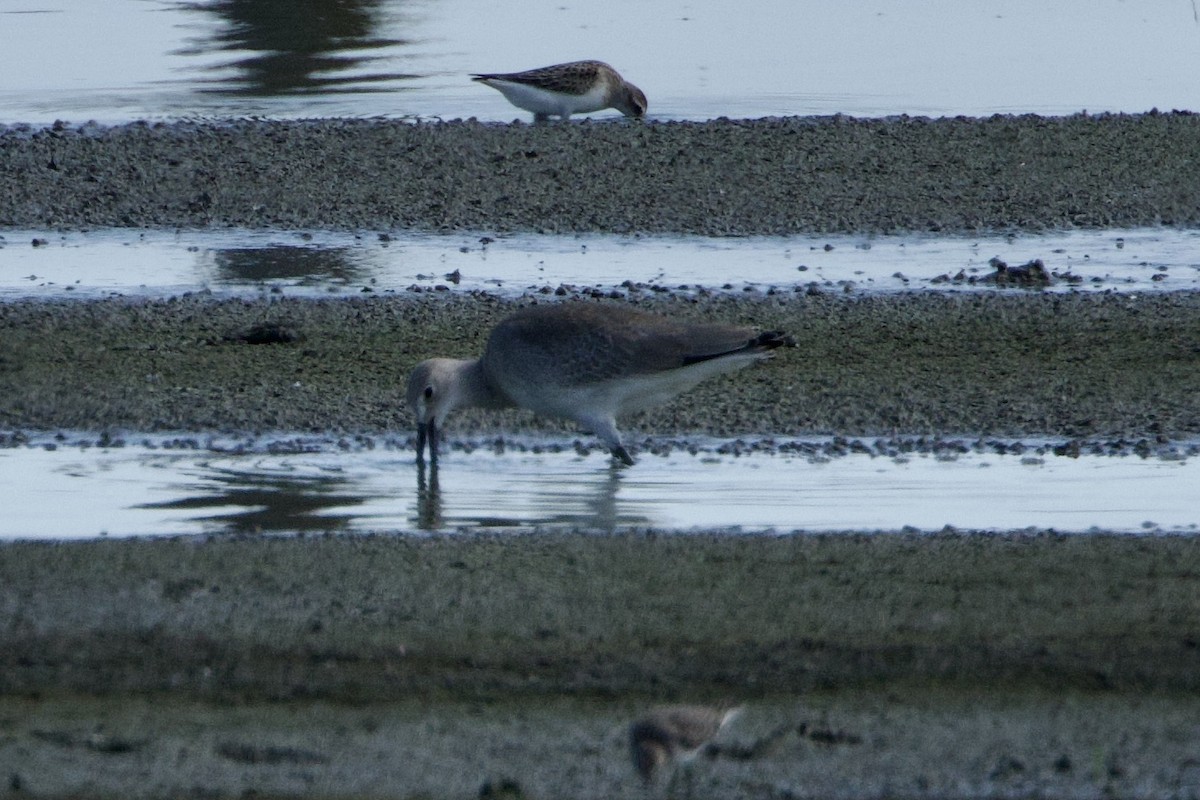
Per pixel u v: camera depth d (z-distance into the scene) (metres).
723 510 12.75
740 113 27.20
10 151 24.08
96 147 24.39
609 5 38.09
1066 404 15.23
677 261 20.25
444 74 30.39
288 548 11.77
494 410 15.29
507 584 11.14
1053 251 20.72
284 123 25.86
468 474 13.73
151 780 8.79
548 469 13.86
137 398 15.31
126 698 9.67
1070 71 31.14
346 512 12.75
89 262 20.06
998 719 9.41
